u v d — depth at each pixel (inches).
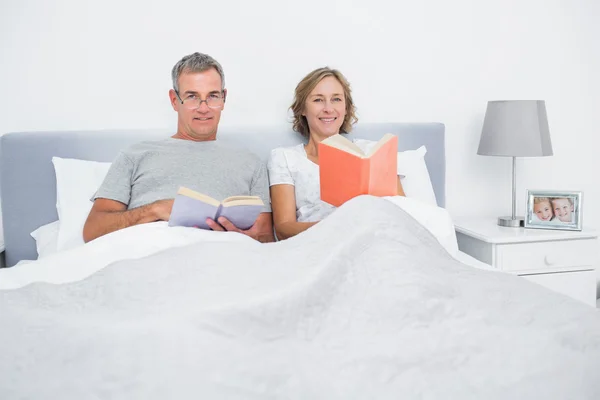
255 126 90.4
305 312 36.3
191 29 89.2
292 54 93.2
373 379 30.0
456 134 101.2
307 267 41.9
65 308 39.4
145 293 39.6
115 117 88.1
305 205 81.7
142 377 28.1
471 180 102.7
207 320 32.7
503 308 37.4
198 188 74.8
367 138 92.7
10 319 34.6
